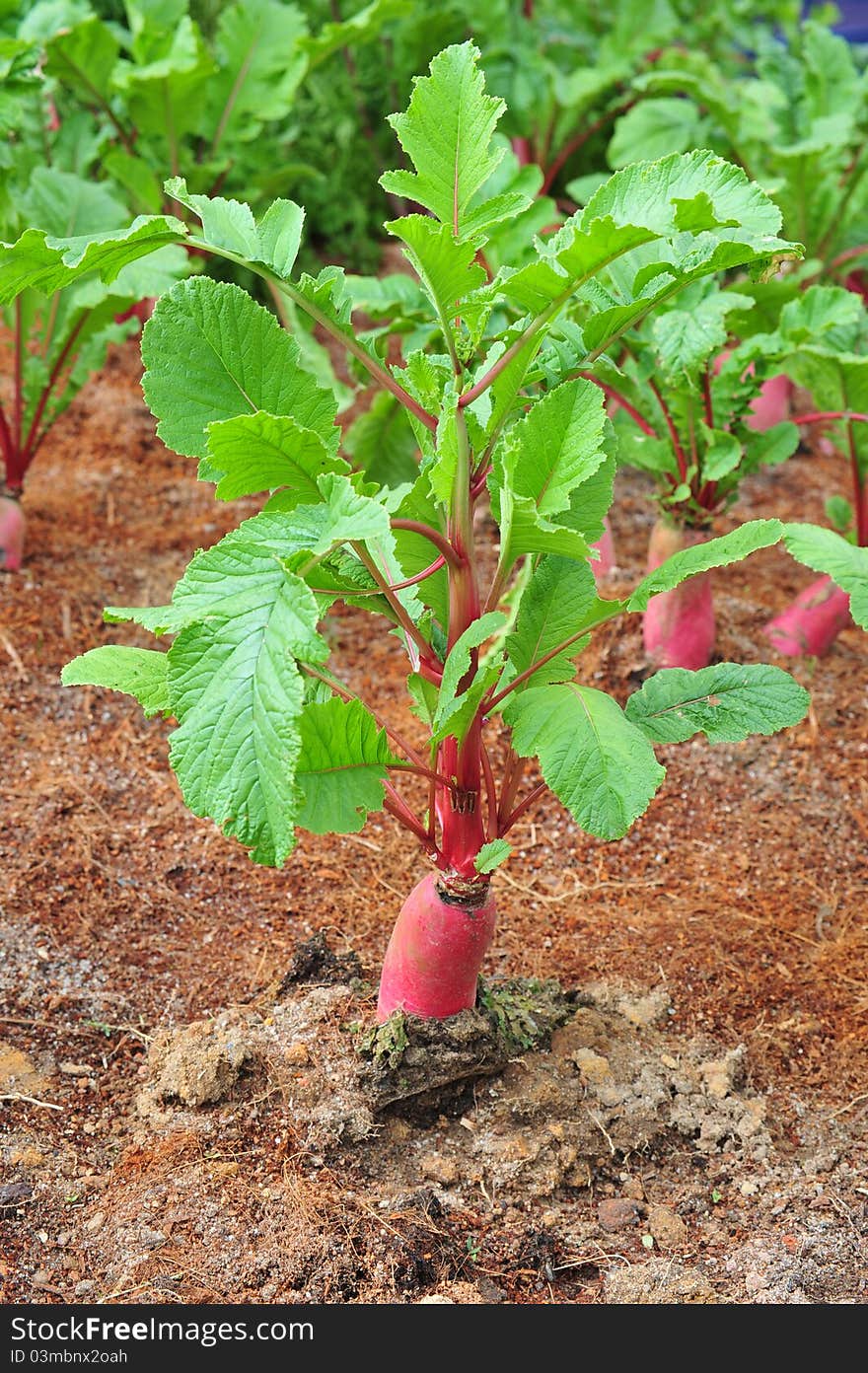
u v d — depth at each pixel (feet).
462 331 4.66
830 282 7.82
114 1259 4.65
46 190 6.16
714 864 5.62
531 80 8.34
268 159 7.98
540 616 4.78
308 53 7.28
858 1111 5.05
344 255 9.05
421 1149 4.87
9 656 6.00
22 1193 4.75
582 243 4.36
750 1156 4.92
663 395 5.81
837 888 5.57
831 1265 4.71
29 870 5.41
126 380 7.72
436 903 4.80
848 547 4.90
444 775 4.71
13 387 7.31
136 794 5.69
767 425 7.25
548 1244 4.73
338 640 6.25
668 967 5.32
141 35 6.75
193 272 6.38
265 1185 4.78
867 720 6.02
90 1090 4.97
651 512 6.89
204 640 4.32
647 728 4.73
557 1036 5.09
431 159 4.53
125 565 6.41
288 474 4.56
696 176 4.54
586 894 5.53
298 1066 4.96
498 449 4.70
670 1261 4.71
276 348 4.63
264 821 4.24
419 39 8.71
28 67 6.04
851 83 8.14
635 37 8.91
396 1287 4.65
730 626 6.29
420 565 4.82
